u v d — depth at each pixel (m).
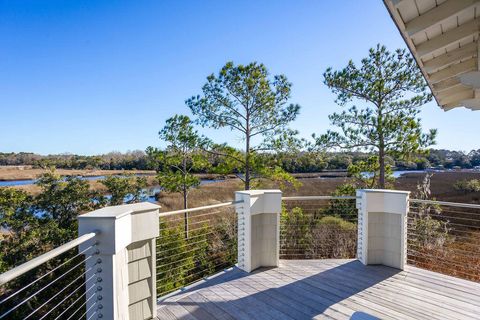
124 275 2.25
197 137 10.30
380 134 8.29
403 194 3.52
